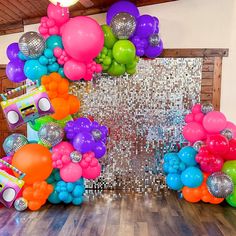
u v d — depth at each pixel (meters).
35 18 5.14
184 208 3.99
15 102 3.85
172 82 4.89
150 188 4.95
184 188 4.23
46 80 3.86
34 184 3.77
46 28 4.00
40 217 3.60
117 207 4.01
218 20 4.89
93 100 4.89
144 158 4.93
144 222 3.47
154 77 4.88
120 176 4.95
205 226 3.37
